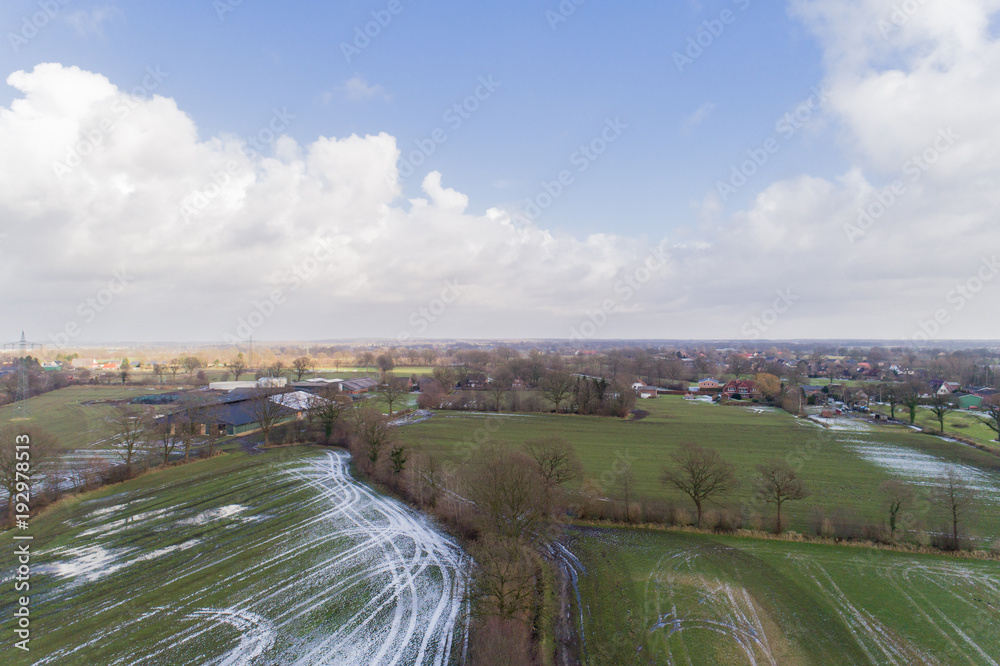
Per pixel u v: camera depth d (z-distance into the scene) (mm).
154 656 28344
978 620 31422
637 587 36062
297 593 35344
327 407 87375
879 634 30234
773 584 35938
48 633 30250
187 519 48406
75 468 63125
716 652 28859
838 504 52062
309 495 55594
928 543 41938
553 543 43500
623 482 60406
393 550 42219
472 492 47406
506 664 26531
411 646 29734
